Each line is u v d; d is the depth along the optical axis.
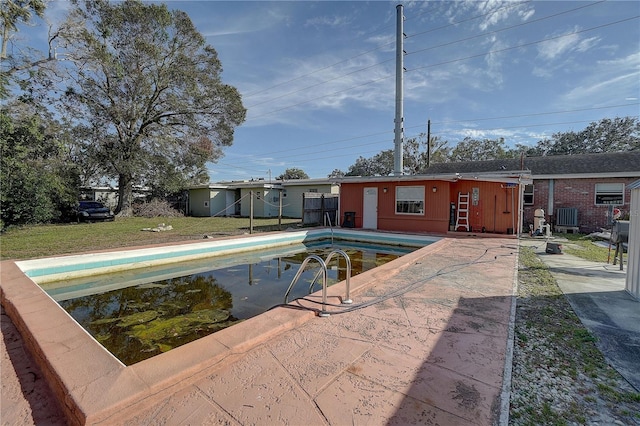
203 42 19.61
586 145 28.45
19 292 4.06
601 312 3.64
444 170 17.59
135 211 20.94
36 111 14.30
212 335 2.70
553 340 2.89
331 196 15.95
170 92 19.27
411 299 4.02
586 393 2.09
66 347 2.51
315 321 3.27
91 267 6.59
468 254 7.43
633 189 4.37
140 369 2.14
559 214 13.10
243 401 1.94
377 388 2.07
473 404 1.91
